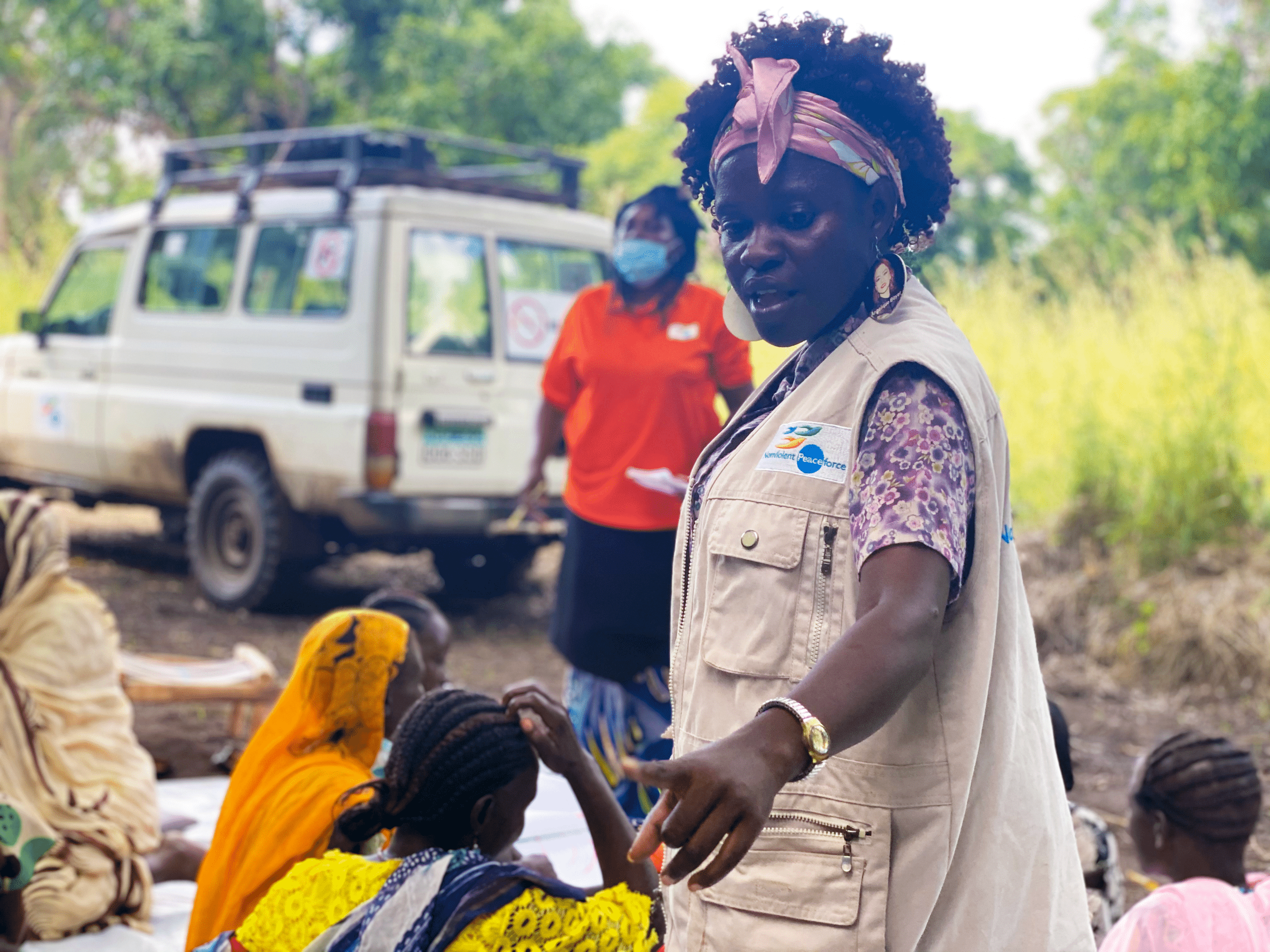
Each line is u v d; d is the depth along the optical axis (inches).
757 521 61.6
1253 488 310.7
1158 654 275.6
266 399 308.7
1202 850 99.3
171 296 341.1
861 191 63.2
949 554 55.3
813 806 61.0
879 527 55.9
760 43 64.8
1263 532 301.4
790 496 60.9
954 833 59.8
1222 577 289.1
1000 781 61.2
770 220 63.0
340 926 75.6
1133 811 103.7
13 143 860.0
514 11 796.6
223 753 200.1
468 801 80.7
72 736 136.3
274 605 314.3
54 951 127.5
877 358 61.0
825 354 65.5
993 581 59.8
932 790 60.2
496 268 304.2
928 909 59.8
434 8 753.0
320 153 335.3
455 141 319.9
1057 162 1099.9
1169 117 643.5
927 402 58.8
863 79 63.1
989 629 59.5
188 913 142.3
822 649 59.8
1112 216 864.3
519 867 77.7
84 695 138.9
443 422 293.0
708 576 64.0
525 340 307.9
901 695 51.2
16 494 144.2
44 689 135.7
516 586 356.5
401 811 81.4
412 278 291.9
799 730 48.8
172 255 343.9
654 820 47.8
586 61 806.5
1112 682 274.5
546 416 169.6
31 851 119.9
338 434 291.3
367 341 288.2
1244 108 579.5
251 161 333.7
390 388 287.9
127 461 344.8
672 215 157.3
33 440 375.2
